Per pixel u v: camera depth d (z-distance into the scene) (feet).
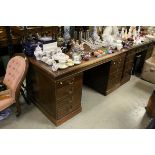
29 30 9.48
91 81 10.63
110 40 10.11
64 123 7.95
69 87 7.33
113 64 9.37
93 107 9.14
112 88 10.46
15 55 8.05
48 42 8.08
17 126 7.64
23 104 9.06
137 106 9.50
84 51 8.90
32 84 8.56
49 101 7.58
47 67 7.09
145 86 11.69
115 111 8.98
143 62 13.26
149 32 13.76
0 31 10.79
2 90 7.57
